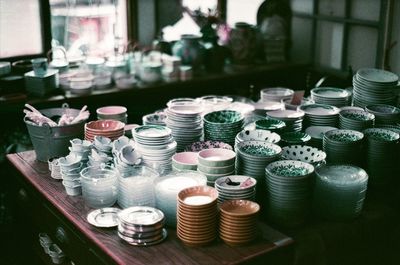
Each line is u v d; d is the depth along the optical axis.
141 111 3.49
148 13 3.82
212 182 2.01
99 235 1.90
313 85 4.05
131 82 3.45
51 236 2.24
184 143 2.31
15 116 3.20
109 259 1.81
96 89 3.42
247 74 3.84
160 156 2.14
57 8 3.54
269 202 1.94
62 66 3.41
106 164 2.18
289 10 4.13
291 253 1.85
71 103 3.26
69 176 2.13
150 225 1.82
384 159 2.13
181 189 1.91
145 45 3.87
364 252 2.01
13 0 3.40
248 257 1.77
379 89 2.42
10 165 2.53
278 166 1.98
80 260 2.02
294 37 4.33
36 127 2.37
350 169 2.08
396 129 2.30
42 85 3.21
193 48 3.68
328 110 2.44
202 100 2.63
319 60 4.13
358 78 2.48
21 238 2.76
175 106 2.45
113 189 2.06
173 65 3.62
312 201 2.01
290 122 2.32
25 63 3.41
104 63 3.54
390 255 2.07
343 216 1.97
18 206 2.59
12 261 2.88
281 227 1.94
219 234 1.84
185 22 3.97
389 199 2.12
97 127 2.42
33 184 2.26
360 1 3.70
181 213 1.81
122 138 2.24
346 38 3.83
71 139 2.40
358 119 2.31
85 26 3.63
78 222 1.98
